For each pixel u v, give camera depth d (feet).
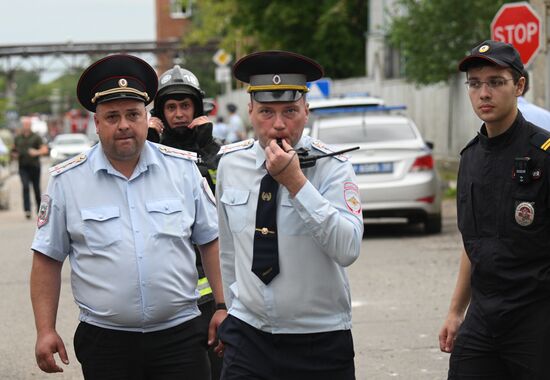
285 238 15.78
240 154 16.35
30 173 77.05
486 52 16.57
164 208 17.48
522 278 16.49
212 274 18.34
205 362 17.98
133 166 17.52
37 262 17.57
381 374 26.63
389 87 119.24
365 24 134.72
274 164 15.15
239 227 16.14
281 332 15.96
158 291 17.25
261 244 15.83
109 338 17.33
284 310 15.83
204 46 208.85
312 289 15.81
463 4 76.23
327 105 58.08
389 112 57.16
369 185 52.65
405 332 31.30
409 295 37.24
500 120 16.62
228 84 151.43
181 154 18.03
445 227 58.34
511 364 16.80
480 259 16.87
